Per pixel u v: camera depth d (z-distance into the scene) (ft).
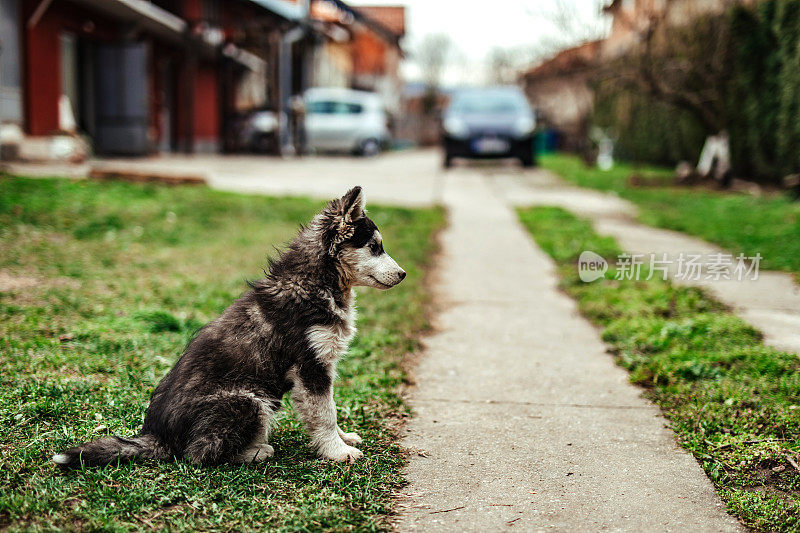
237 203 37.86
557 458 12.26
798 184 40.63
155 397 11.36
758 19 44.21
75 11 54.29
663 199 44.14
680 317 20.67
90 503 9.75
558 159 91.71
